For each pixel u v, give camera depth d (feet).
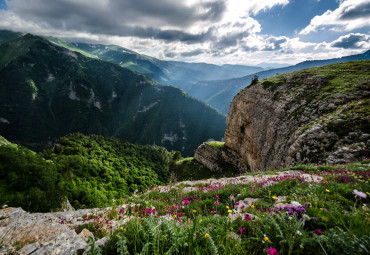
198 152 244.22
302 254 7.98
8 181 83.05
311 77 122.21
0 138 299.38
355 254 6.53
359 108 71.36
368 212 11.82
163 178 388.37
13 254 9.61
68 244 10.48
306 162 66.18
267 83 153.79
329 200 16.43
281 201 20.62
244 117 176.24
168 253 8.00
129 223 11.66
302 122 92.73
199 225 11.07
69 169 209.77
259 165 135.74
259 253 8.71
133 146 458.50
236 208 22.13
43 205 80.33
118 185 249.14
